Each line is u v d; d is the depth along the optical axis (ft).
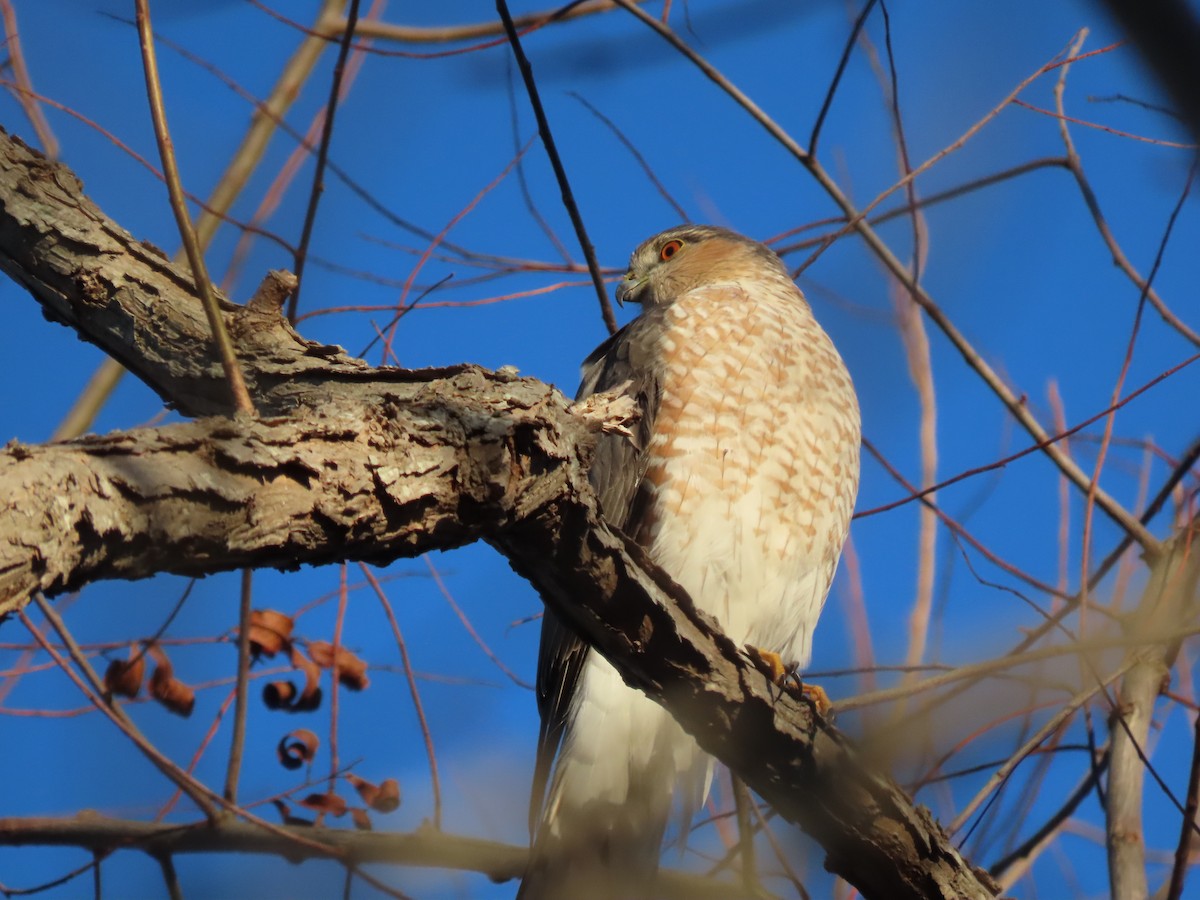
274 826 26.86
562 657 29.22
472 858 27.22
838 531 31.76
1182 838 23.93
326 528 16.22
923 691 23.86
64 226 21.06
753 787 23.00
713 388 30.76
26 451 13.73
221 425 15.66
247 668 28.53
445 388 18.47
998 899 23.75
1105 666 25.58
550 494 18.54
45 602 26.96
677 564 30.09
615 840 28.17
